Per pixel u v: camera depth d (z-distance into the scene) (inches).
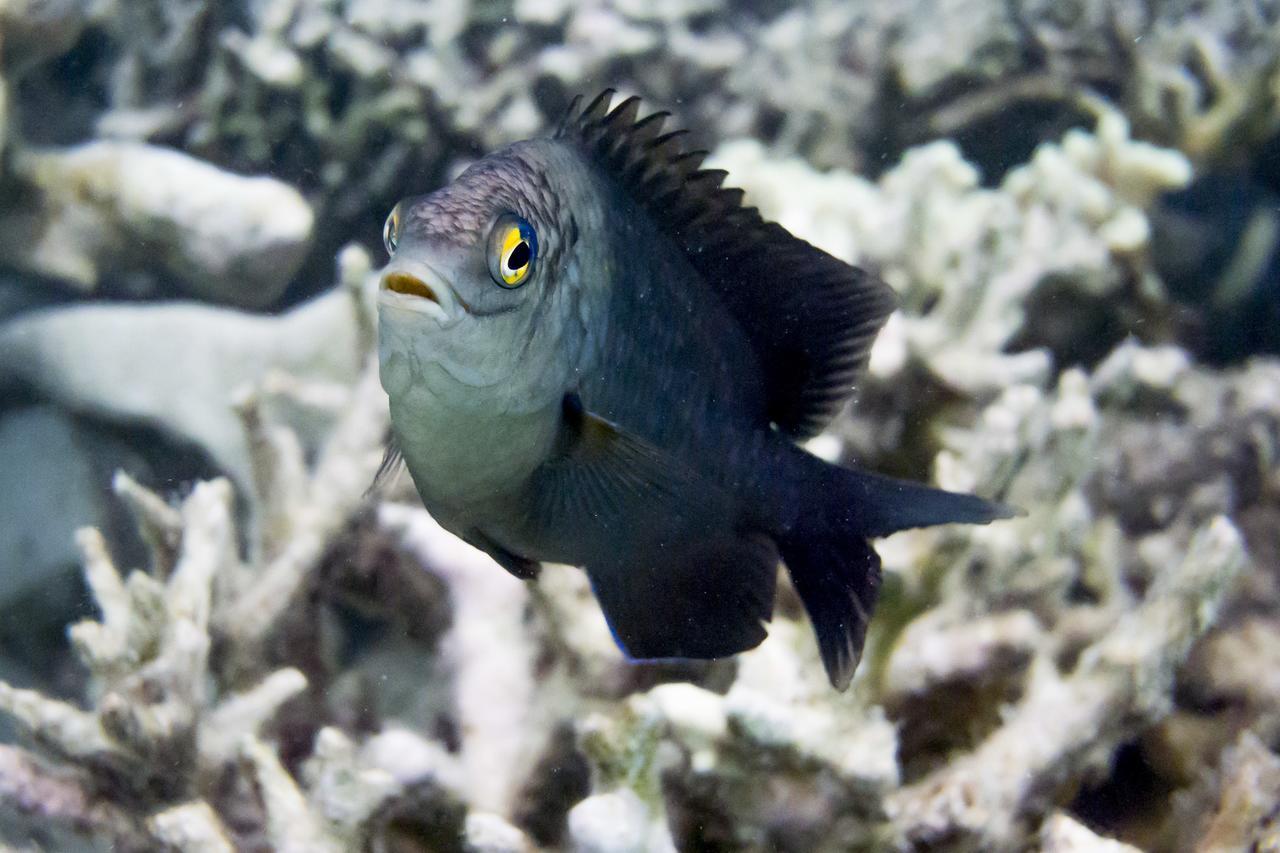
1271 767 17.9
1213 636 21.0
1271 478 25.3
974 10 38.0
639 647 15.5
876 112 37.8
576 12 35.6
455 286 14.5
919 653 18.1
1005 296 24.8
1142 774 19.2
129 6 32.6
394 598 19.4
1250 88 35.3
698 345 15.7
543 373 15.0
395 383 14.6
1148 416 27.1
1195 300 37.1
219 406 28.0
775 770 16.8
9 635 26.4
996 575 18.9
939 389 21.5
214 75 32.9
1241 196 37.7
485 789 17.9
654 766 16.5
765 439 16.0
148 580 18.5
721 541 15.8
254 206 29.7
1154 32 37.3
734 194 15.6
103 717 17.4
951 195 29.2
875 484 16.1
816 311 16.0
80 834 17.7
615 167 15.4
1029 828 17.4
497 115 33.7
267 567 20.1
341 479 19.7
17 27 29.3
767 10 43.0
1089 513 22.5
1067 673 19.2
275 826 17.1
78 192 29.8
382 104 32.8
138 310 28.7
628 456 15.2
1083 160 32.4
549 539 15.4
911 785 17.9
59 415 28.1
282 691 18.2
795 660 17.4
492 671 18.5
